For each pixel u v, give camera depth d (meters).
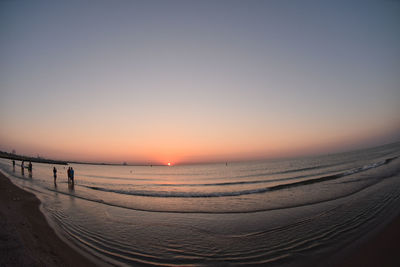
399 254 4.63
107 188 18.97
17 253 3.98
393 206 9.07
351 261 4.62
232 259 5.09
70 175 19.19
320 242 5.88
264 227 7.55
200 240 6.37
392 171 21.59
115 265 4.68
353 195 12.18
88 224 7.71
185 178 40.09
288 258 5.03
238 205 11.59
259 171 49.62
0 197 9.88
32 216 7.57
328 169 35.06
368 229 6.59
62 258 4.46
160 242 6.20
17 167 40.19
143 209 10.66
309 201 11.62
